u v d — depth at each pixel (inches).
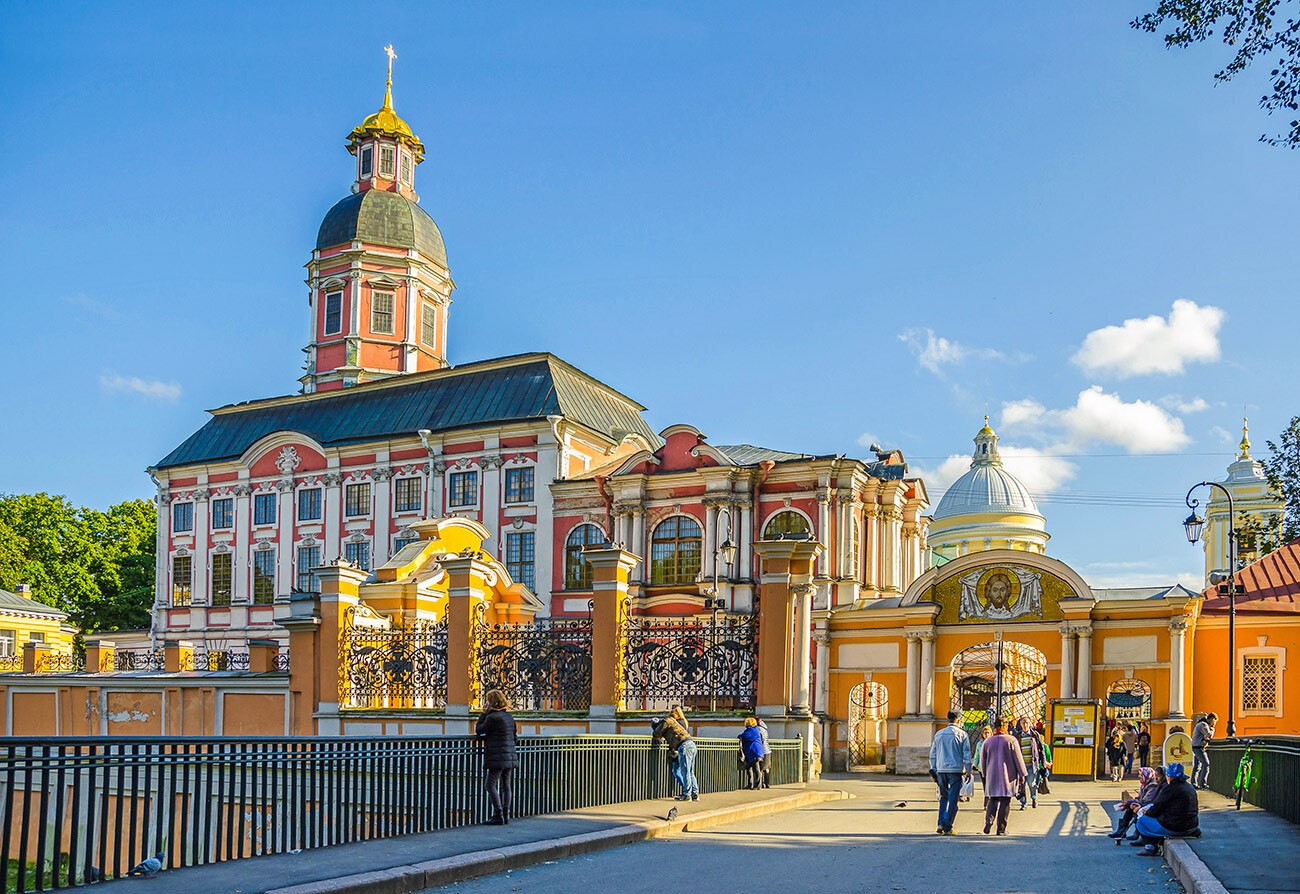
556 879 487.5
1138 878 502.6
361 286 2578.7
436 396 2336.4
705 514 1929.1
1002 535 3223.4
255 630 2362.2
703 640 971.9
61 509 2965.1
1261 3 636.7
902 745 1508.4
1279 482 1611.7
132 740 446.3
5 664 2237.9
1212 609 1503.4
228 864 475.5
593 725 951.6
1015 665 1624.0
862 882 481.1
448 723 987.9
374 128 2743.6
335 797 553.9
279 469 2388.0
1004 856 577.0
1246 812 738.8
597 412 2295.8
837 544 1867.6
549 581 2055.9
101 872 432.5
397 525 2239.2
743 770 903.7
